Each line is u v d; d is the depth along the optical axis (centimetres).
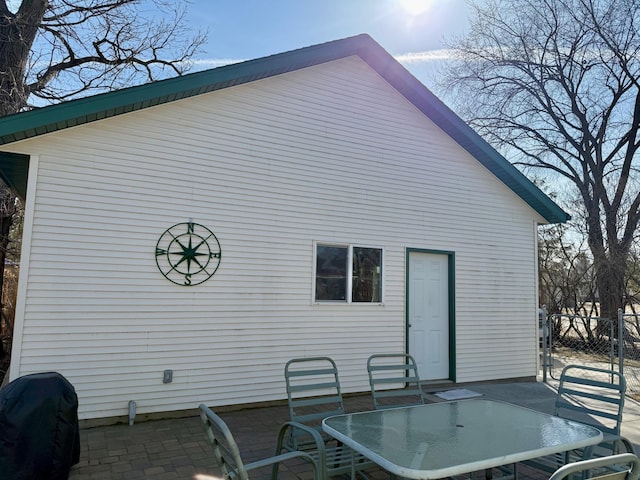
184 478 362
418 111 764
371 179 704
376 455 251
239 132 604
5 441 327
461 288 775
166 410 529
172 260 546
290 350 611
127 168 532
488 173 827
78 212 504
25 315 471
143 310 527
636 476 196
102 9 1034
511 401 655
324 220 656
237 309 580
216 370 561
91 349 498
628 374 901
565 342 1380
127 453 416
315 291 639
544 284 1518
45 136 495
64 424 348
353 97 702
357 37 675
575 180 1516
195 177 570
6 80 866
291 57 617
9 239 933
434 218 759
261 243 605
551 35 1470
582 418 580
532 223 867
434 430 305
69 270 495
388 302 699
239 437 468
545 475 388
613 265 1365
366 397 653
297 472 384
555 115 1544
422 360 734
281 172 629
